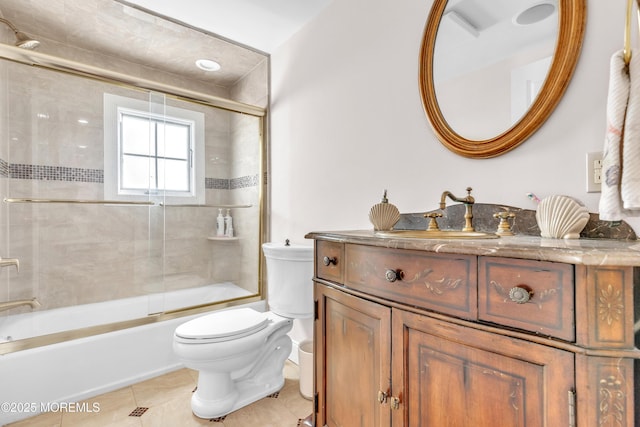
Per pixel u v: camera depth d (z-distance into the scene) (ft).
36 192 6.61
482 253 2.09
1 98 5.95
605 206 2.31
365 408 3.08
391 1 4.72
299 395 5.46
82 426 4.54
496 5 3.58
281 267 5.65
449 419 2.35
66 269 6.95
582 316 1.72
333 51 5.77
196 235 8.73
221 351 4.59
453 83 3.95
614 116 2.24
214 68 8.29
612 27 2.79
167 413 4.88
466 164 3.84
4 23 5.97
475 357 2.20
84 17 6.14
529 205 3.29
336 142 5.72
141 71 8.10
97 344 5.38
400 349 2.71
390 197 4.75
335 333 3.54
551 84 3.09
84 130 7.18
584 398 1.71
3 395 4.58
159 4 5.81
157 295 8.01
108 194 7.49
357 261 3.21
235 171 9.12
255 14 6.13
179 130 8.52
